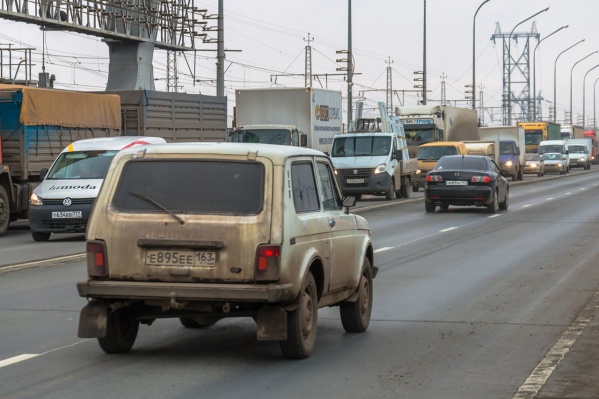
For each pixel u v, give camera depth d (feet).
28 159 123.03
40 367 40.78
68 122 132.26
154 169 41.45
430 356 43.50
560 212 151.53
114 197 41.34
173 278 40.32
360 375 39.42
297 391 36.50
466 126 300.81
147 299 40.42
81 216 105.40
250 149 41.52
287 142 175.32
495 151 283.38
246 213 40.24
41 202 106.32
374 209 160.35
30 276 73.67
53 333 49.24
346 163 184.44
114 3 238.89
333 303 46.50
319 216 43.91
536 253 90.27
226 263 40.01
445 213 150.10
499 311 56.85
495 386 37.47
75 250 95.61
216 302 40.19
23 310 57.00
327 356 43.32
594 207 164.66
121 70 252.21
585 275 73.92
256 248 39.91
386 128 214.07
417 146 263.49
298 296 41.16
